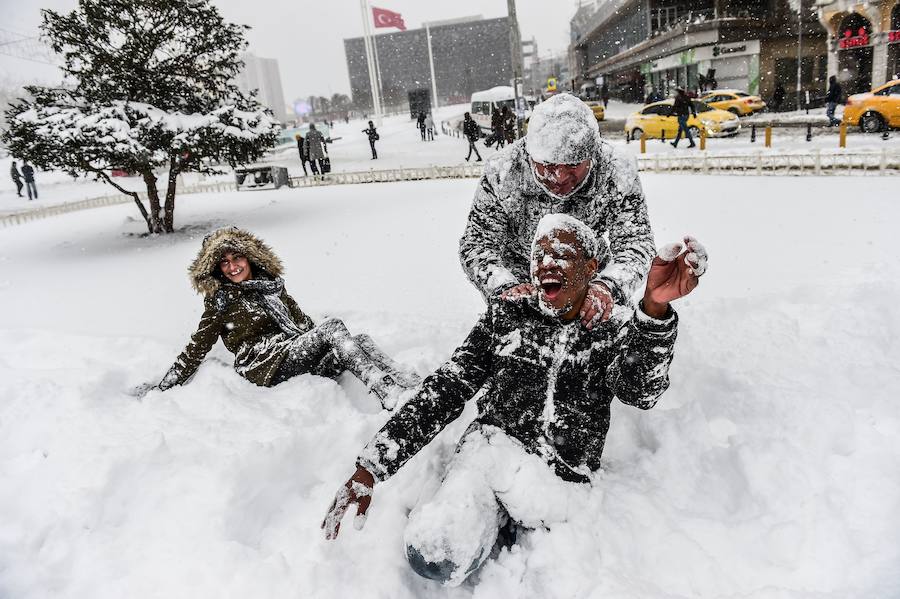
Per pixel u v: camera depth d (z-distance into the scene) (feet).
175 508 8.03
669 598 6.40
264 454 8.78
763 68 108.37
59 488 8.43
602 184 8.80
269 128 41.47
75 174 38.32
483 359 7.44
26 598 7.25
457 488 6.86
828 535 6.95
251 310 11.75
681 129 57.06
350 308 18.86
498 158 9.31
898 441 8.38
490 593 6.93
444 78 447.01
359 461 7.14
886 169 37.11
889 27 82.17
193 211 51.31
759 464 8.23
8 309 23.41
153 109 38.93
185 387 11.15
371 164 76.95
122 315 21.07
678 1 130.00
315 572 7.09
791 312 13.52
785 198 32.04
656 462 8.61
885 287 14.43
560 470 7.27
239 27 42.29
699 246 5.63
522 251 9.75
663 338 6.31
